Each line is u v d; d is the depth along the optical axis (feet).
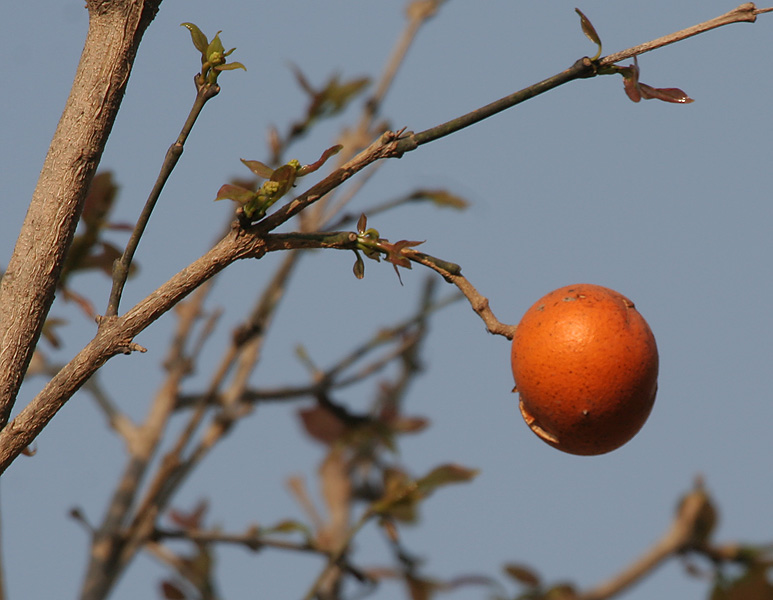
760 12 16.92
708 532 28.55
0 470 16.33
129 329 16.60
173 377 33.42
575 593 28.99
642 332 18.24
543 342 18.03
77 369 16.44
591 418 17.95
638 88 17.28
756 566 27.45
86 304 26.37
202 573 29.53
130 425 32.65
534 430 19.07
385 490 28.35
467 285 18.80
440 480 27.32
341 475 35.24
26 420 16.35
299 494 34.04
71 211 17.83
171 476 30.42
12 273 17.48
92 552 29.19
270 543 29.01
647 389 18.12
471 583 29.35
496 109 17.33
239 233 17.02
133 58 18.53
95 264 26.71
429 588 29.30
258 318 32.17
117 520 30.58
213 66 17.28
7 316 17.33
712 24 17.08
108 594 28.66
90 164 18.02
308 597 26.96
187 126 17.25
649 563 28.84
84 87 18.15
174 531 29.35
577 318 18.02
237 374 33.58
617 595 29.25
